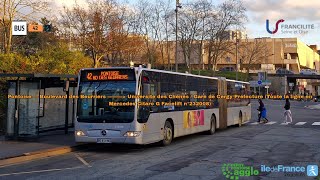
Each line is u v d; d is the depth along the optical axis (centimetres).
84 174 995
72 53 2822
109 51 3866
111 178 934
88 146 1577
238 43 9106
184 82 1803
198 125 1939
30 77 1617
